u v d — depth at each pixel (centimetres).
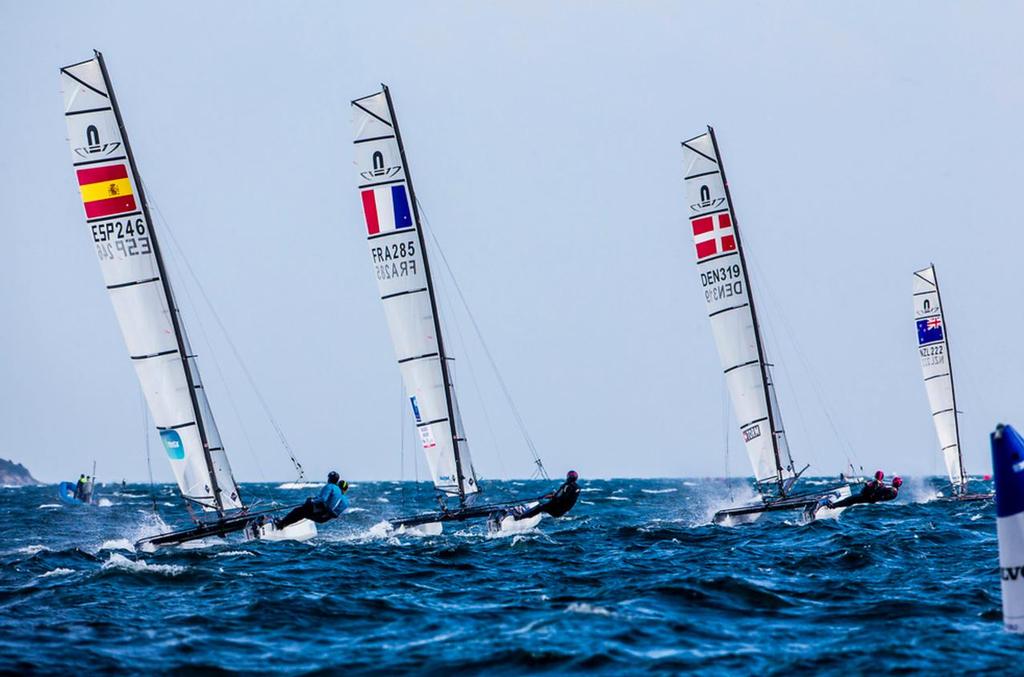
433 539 13175
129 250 12388
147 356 12500
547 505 13738
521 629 7269
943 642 6806
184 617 7800
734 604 8094
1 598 8831
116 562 10200
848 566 9938
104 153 12275
